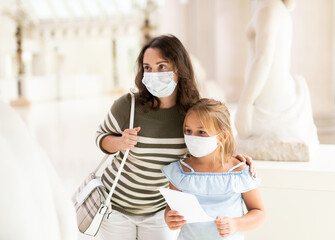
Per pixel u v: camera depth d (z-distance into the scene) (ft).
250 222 4.93
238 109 9.14
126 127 5.82
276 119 9.14
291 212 7.76
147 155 5.73
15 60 72.02
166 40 5.44
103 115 39.63
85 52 84.17
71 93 67.87
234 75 29.32
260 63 8.68
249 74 8.87
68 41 83.15
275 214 7.85
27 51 74.02
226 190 5.06
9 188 3.08
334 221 7.56
